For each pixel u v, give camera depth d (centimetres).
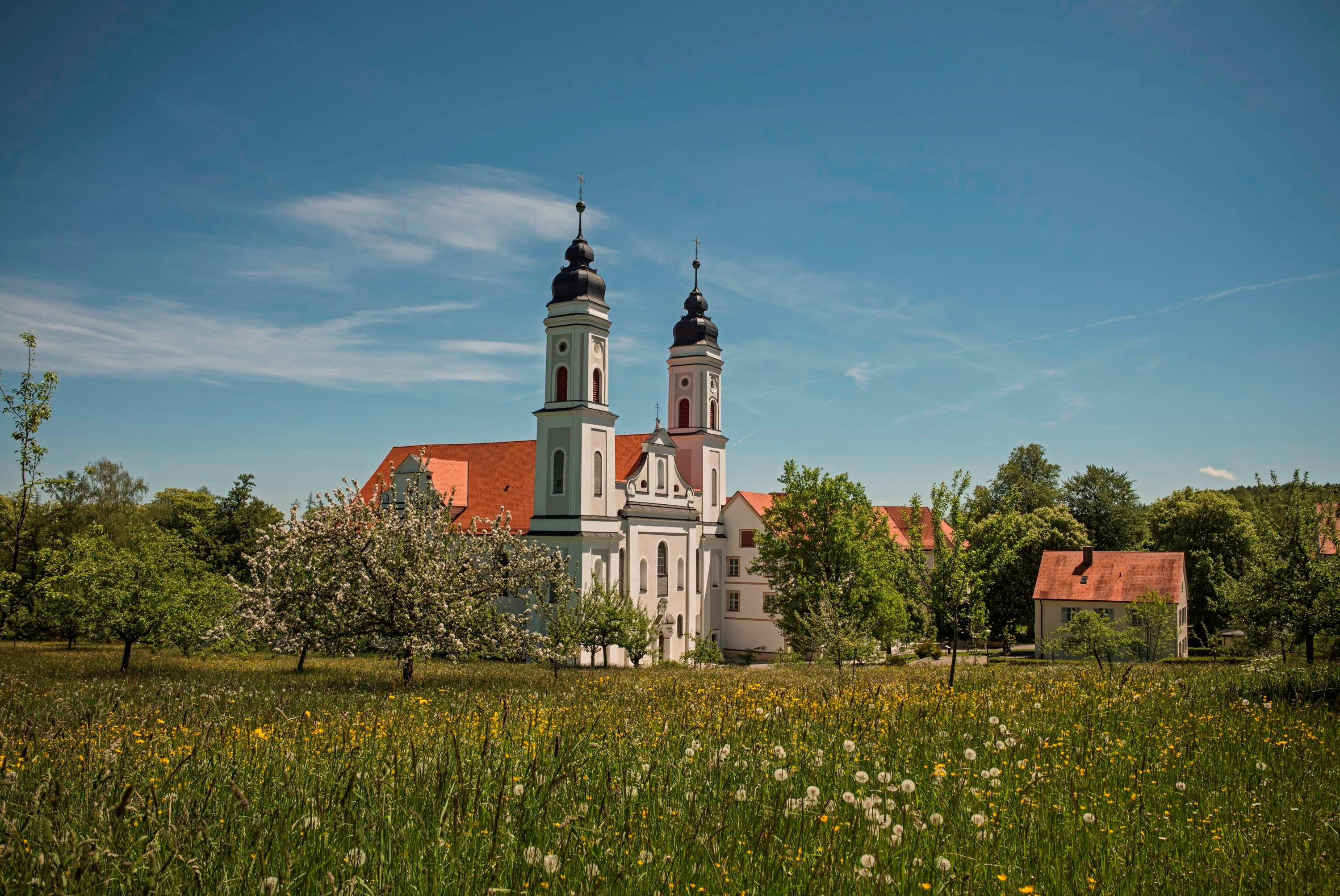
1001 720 1228
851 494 5191
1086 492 7619
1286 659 2745
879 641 4862
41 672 3070
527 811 640
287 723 1189
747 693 1634
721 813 658
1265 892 584
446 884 530
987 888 567
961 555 2372
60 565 2630
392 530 2758
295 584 2714
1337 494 2661
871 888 534
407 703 1612
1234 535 6019
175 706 1653
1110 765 930
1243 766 965
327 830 613
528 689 2172
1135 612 4728
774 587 5366
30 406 2362
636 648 3922
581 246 5234
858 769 855
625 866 568
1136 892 576
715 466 6638
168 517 8075
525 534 5259
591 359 5128
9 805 675
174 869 538
